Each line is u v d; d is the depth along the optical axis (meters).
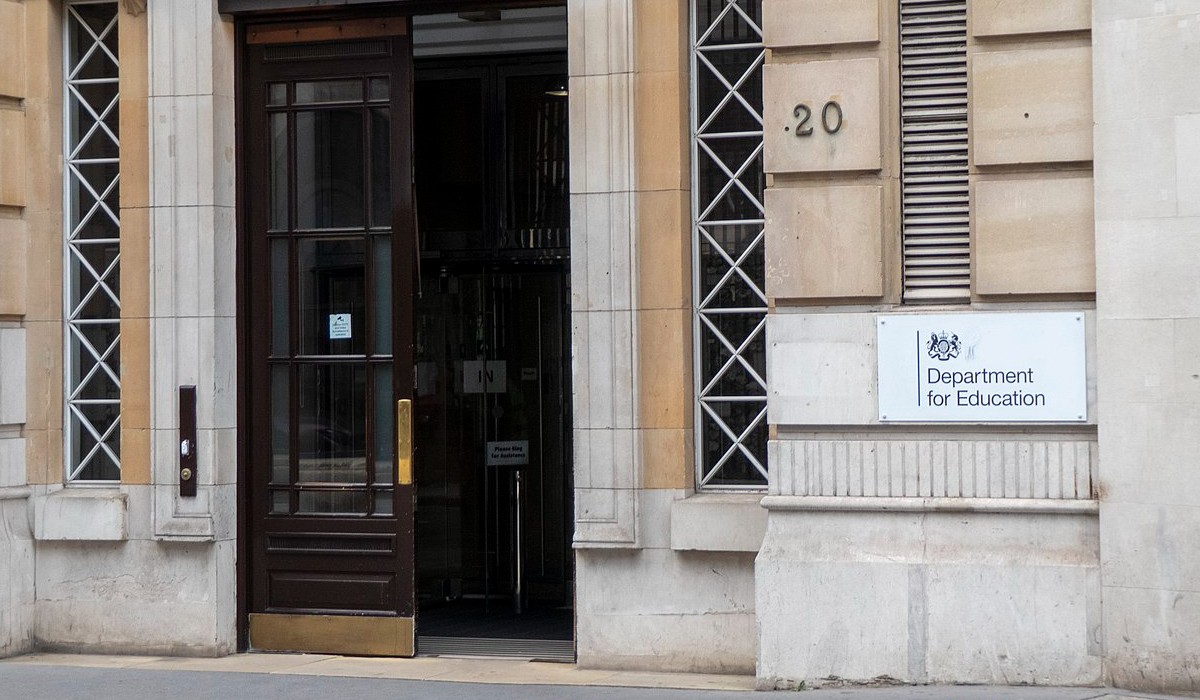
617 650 8.80
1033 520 7.81
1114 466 7.59
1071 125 7.71
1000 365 7.84
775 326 8.19
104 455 9.93
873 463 8.03
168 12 9.52
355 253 9.60
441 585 11.55
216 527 9.47
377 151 9.58
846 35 8.05
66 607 9.76
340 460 9.59
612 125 8.74
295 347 9.66
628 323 8.70
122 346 9.66
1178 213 7.48
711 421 8.84
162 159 9.53
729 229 8.82
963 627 7.81
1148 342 7.53
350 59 9.61
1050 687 7.68
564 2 9.22
